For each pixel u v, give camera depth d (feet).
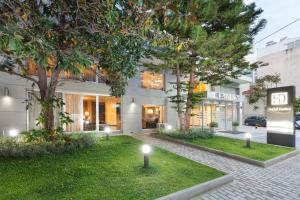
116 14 12.19
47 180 14.79
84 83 39.83
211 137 41.57
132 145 29.09
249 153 28.37
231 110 77.36
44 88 23.80
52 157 20.06
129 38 15.42
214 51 32.60
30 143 21.83
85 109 40.96
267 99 38.65
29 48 8.79
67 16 16.49
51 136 23.48
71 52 11.85
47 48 10.07
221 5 32.94
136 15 13.38
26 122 32.58
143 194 13.48
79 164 18.47
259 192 16.29
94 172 16.83
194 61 36.47
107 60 18.45
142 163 20.15
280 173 21.74
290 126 35.04
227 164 24.40
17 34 8.46
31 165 17.60
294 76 107.14
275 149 32.17
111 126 44.52
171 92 54.90
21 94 32.22
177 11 12.51
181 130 40.32
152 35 15.83
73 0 13.65
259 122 87.15
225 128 72.95
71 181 14.78
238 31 32.07
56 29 13.43
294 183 18.61
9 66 20.20
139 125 48.57
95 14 13.29
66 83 37.24
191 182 16.24
